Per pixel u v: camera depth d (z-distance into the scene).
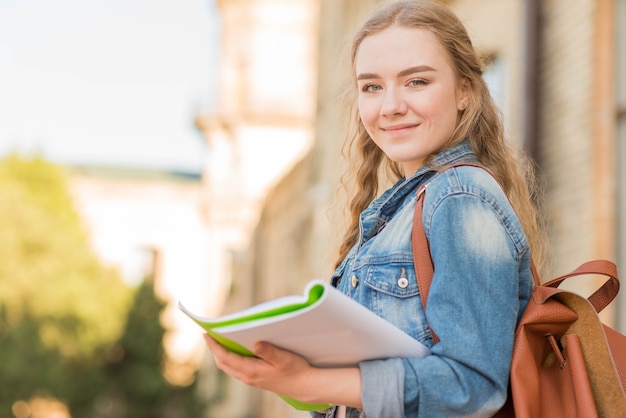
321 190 16.72
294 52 36.38
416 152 2.34
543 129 8.41
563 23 8.21
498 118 2.53
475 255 2.09
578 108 7.85
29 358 29.02
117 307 32.47
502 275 2.09
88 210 42.41
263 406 28.94
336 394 2.02
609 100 7.62
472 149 2.46
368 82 2.38
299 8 36.41
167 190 42.59
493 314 2.06
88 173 44.19
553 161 8.23
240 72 36.56
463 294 2.05
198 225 42.75
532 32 8.53
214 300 36.97
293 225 25.55
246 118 36.03
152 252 42.66
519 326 2.12
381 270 2.23
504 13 9.34
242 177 36.44
